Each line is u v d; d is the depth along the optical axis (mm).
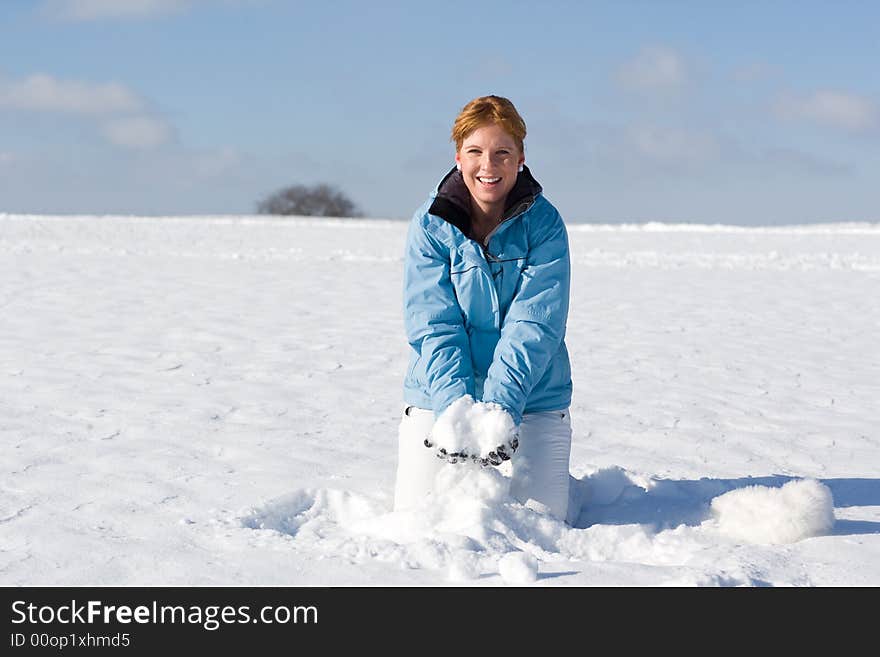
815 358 6734
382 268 14008
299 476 3658
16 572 2580
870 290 11664
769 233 28703
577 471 3805
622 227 32562
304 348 6812
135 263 13883
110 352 6484
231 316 8438
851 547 2795
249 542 2814
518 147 3152
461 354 3164
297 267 13922
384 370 6023
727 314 9211
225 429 4426
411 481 3156
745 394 5457
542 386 3219
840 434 4531
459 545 2701
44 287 10359
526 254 3209
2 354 6312
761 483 3650
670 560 2797
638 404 5152
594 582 2498
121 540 2838
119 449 4020
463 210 3197
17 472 3637
